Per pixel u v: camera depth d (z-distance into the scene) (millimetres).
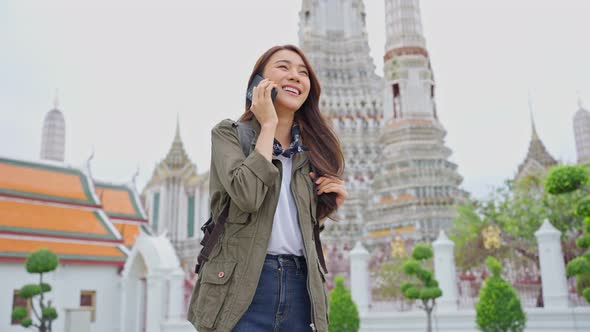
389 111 41531
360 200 44594
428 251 15867
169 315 22688
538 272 21016
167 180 64750
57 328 24078
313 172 2822
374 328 19406
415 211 35344
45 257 20422
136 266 25859
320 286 2527
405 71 40531
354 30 55062
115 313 26156
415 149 38469
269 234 2451
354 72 52438
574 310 16016
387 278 23125
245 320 2391
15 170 28141
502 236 24734
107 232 28391
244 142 2641
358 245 21094
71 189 29625
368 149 48375
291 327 2461
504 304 14859
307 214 2643
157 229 64750
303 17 55969
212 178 2629
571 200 24594
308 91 2893
